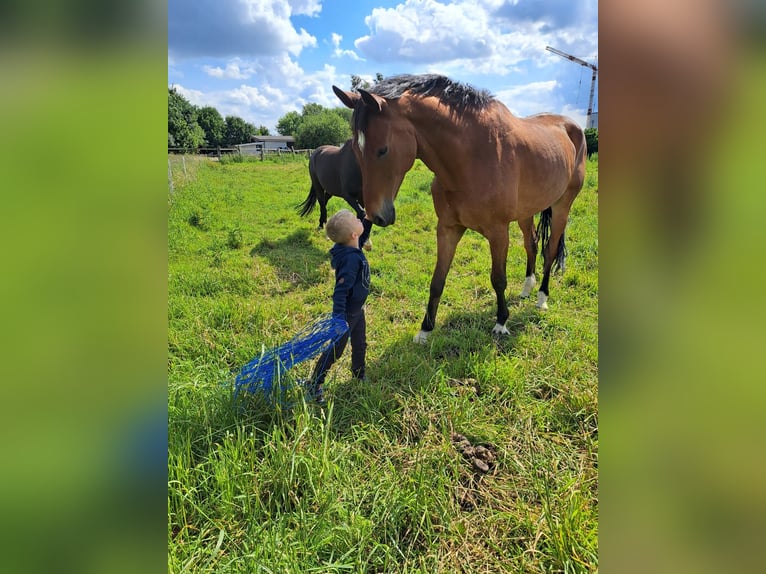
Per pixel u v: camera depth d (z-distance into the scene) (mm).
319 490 1732
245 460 1855
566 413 2262
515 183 2846
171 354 2812
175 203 7539
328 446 1949
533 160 2994
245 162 19781
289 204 8672
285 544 1506
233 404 2111
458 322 3434
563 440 2094
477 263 4707
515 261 4816
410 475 1812
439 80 2678
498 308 3160
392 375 2650
